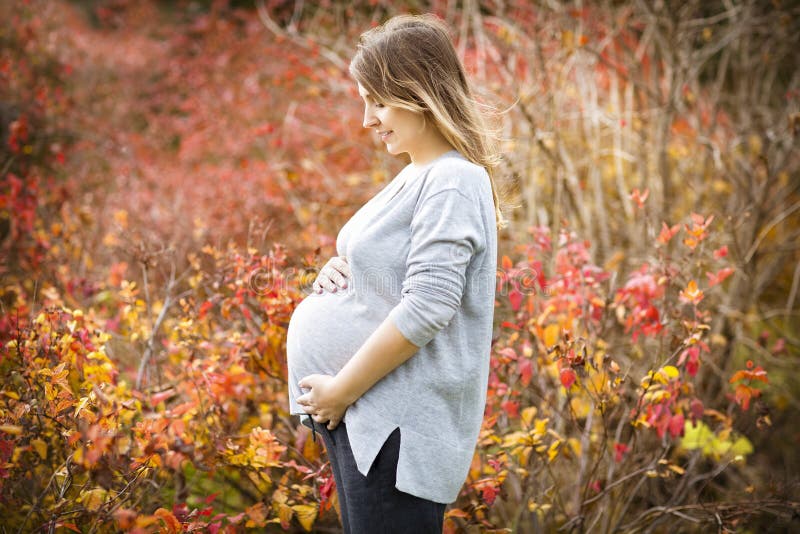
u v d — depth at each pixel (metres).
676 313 2.68
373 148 4.34
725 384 3.41
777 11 4.29
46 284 2.97
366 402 1.64
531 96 3.88
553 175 3.83
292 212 3.92
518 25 4.28
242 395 2.49
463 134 1.72
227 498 2.72
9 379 2.30
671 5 4.02
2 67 4.53
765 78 4.95
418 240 1.58
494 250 1.70
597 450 2.96
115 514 1.87
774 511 2.59
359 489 1.66
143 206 4.02
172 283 2.78
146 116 6.07
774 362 3.87
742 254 3.71
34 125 4.44
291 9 6.23
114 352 2.92
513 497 2.91
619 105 4.45
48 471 2.35
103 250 3.56
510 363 2.65
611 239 3.95
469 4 4.39
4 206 3.25
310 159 4.46
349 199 4.14
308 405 1.71
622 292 2.67
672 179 4.19
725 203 4.12
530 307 2.63
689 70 4.18
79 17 7.78
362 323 1.69
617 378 2.38
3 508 2.20
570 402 2.67
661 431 2.45
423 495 1.65
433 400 1.66
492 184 1.84
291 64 4.77
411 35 1.69
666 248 3.54
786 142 4.11
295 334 1.82
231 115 5.31
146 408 2.36
